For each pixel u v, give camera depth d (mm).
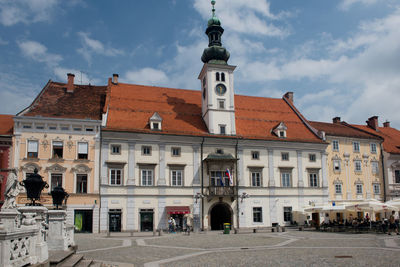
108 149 42688
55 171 40906
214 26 51781
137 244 27016
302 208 48781
